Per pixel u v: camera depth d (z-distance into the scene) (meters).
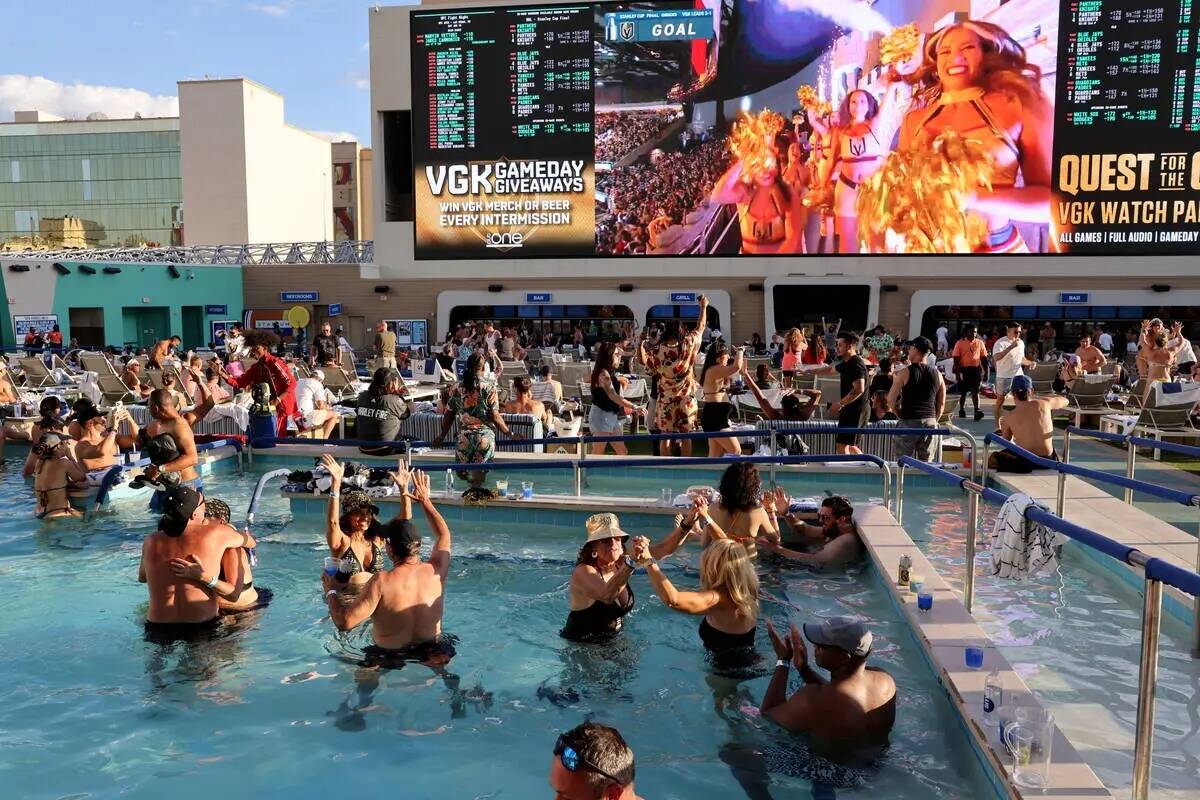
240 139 51.91
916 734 4.30
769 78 27.50
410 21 28.62
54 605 6.20
